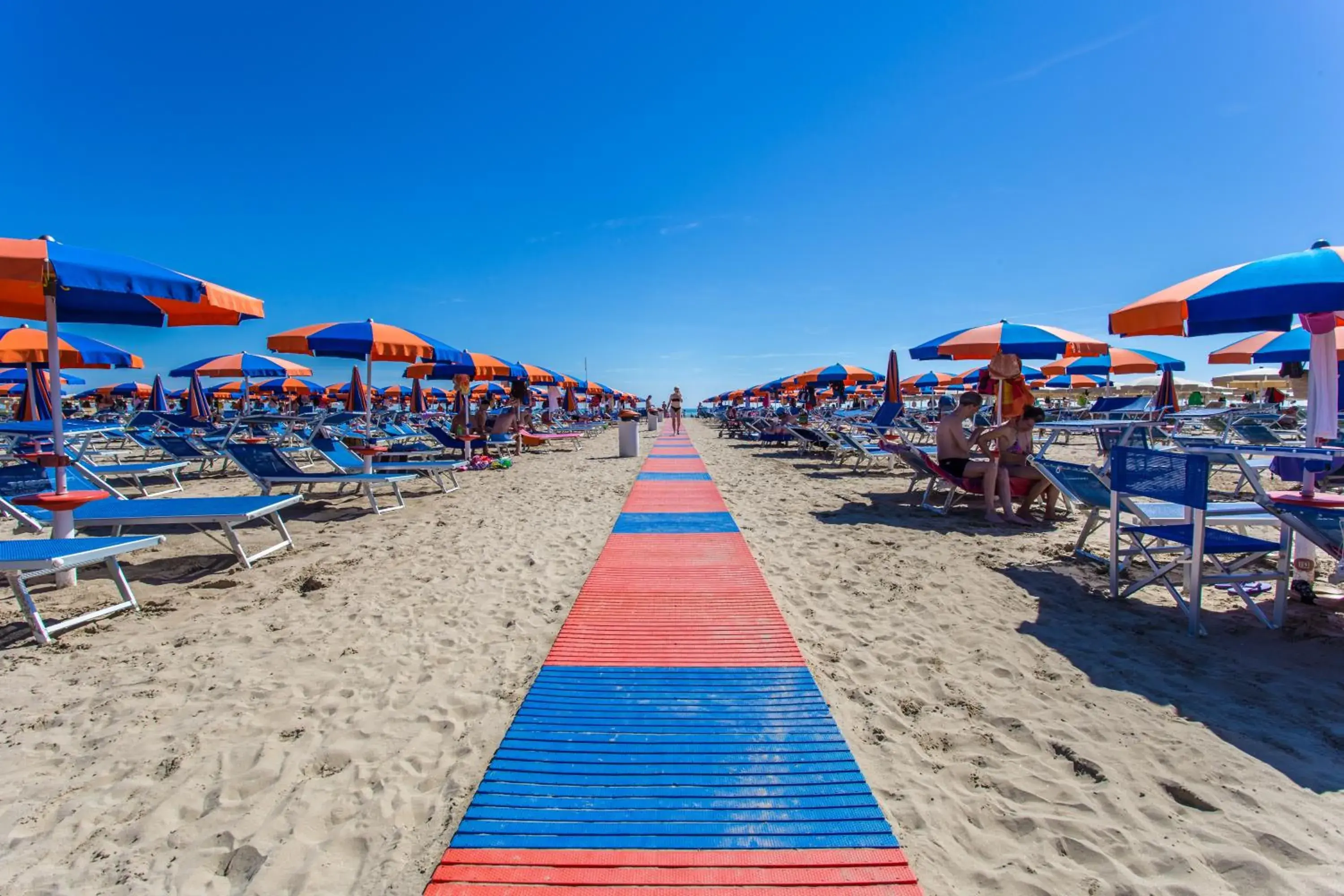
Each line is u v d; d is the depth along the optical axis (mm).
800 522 6430
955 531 5961
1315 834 1915
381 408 25625
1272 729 2479
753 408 32594
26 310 4527
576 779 2199
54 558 3328
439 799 2127
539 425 19891
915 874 1789
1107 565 4715
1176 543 4098
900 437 11664
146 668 3084
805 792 2131
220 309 4191
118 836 1958
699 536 5793
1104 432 7418
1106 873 1797
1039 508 7016
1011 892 1730
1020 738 2473
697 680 2930
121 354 7129
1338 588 4078
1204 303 3215
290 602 4051
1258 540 3512
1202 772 2219
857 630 3553
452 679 2979
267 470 6730
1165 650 3230
